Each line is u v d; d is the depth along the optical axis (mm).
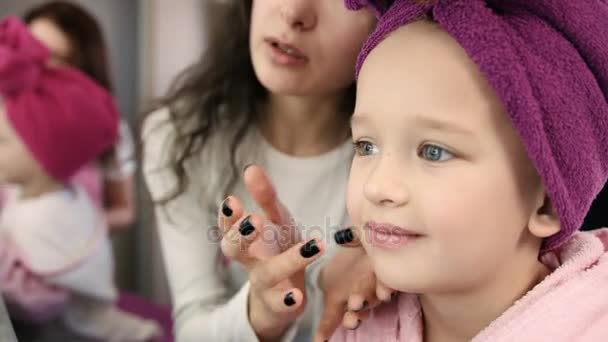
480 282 409
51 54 1228
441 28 382
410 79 379
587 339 393
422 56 379
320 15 557
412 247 390
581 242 448
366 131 407
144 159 790
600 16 392
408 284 395
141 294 1487
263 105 717
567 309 406
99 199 1265
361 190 412
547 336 398
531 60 365
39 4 1358
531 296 419
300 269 450
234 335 549
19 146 1122
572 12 381
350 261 521
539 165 370
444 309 443
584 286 417
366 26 564
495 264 401
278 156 699
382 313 491
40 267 1141
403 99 378
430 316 467
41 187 1161
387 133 390
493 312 430
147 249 1460
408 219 385
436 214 375
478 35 358
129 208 1354
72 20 1272
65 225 1168
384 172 387
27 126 1116
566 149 380
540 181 400
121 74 1396
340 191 661
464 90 370
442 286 395
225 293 708
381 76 393
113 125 1254
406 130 382
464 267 387
